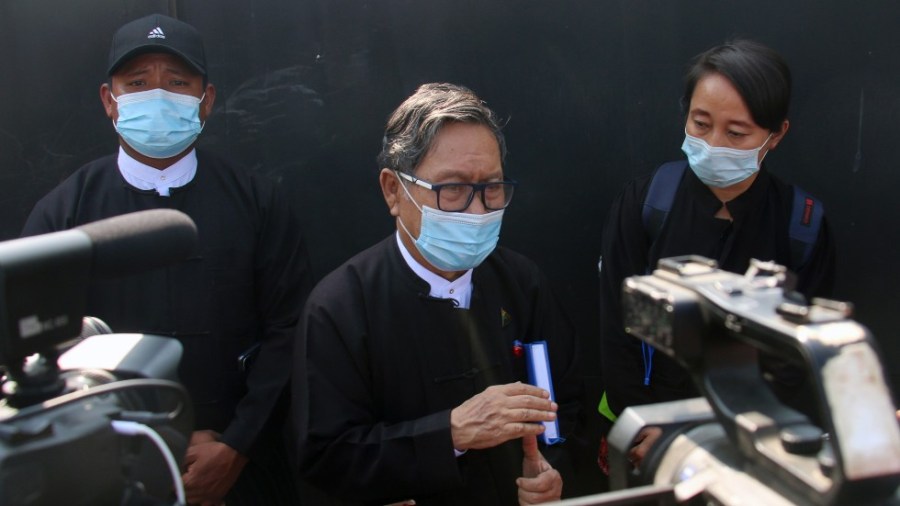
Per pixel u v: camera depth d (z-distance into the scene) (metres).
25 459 0.99
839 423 0.96
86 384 1.21
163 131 2.42
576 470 2.25
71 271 1.13
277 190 2.65
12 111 2.99
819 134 2.90
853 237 2.93
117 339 1.39
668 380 2.45
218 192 2.55
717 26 2.89
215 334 2.47
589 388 3.13
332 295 2.11
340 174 3.07
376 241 3.10
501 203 2.06
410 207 2.05
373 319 2.08
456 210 1.99
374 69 3.00
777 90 2.27
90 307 2.38
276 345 2.52
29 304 1.07
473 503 2.09
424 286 2.10
